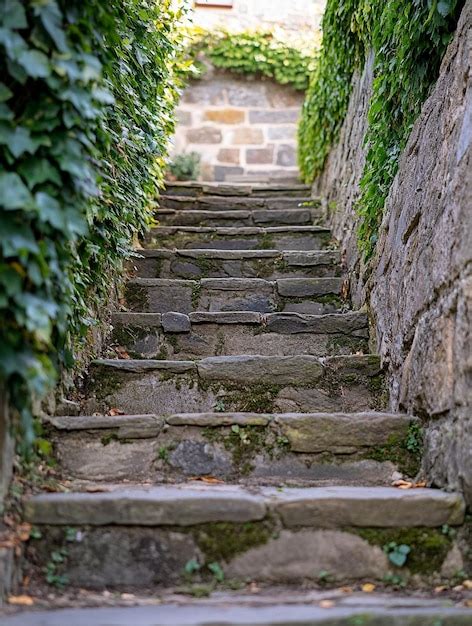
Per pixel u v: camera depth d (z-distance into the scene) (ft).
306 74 21.83
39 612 4.89
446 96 7.60
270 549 5.78
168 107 13.30
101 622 4.52
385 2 10.04
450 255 6.55
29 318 5.03
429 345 7.03
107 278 9.75
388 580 5.71
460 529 5.88
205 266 12.89
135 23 9.77
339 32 13.91
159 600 5.28
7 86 5.48
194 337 10.43
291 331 10.46
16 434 5.90
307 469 7.16
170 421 7.22
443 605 5.03
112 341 10.25
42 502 5.72
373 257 10.44
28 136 5.32
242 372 8.87
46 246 5.48
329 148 16.17
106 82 7.34
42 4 5.28
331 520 5.85
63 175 5.65
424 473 6.93
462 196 6.47
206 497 5.84
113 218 8.99
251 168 21.79
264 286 11.84
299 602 5.18
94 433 7.12
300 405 8.84
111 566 5.66
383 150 10.30
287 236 14.29
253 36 21.72
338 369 9.10
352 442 7.22
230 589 5.60
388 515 5.87
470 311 5.98
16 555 5.41
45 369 5.42
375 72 10.86
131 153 10.28
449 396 6.36
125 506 5.75
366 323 10.42
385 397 8.86
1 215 4.99
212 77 22.08
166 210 15.61
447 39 8.00
